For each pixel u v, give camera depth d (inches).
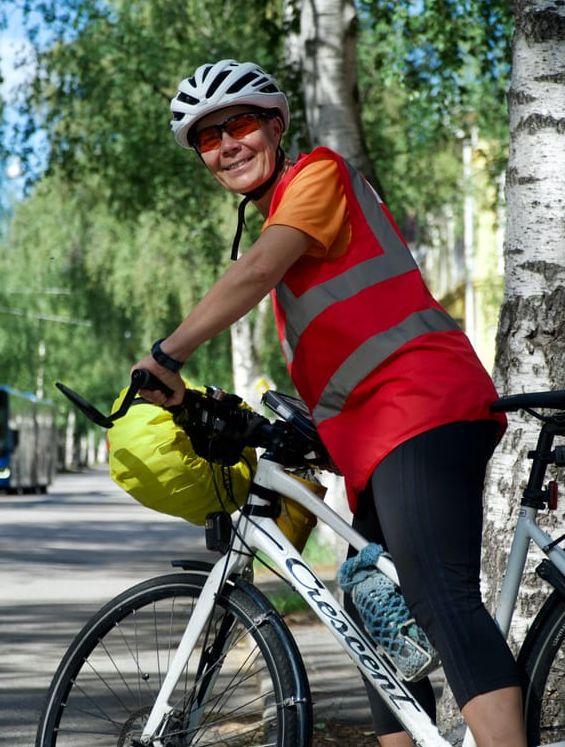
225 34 1013.2
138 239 1306.6
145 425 151.0
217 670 152.9
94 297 1493.6
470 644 138.4
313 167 144.3
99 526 1013.2
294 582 150.3
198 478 152.6
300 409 156.2
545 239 204.4
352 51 454.6
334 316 144.3
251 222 1016.9
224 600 152.8
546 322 202.5
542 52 207.6
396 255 146.7
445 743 145.3
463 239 1856.5
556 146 205.9
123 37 1034.7
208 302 139.8
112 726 157.2
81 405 139.3
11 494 1930.4
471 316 1781.5
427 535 139.3
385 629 146.4
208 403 148.9
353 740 220.8
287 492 151.9
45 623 411.5
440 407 141.0
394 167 1104.8
